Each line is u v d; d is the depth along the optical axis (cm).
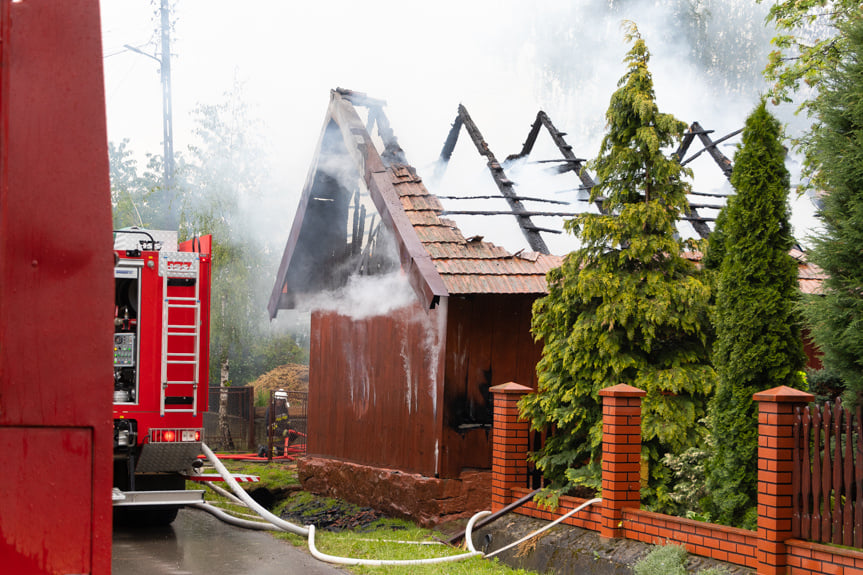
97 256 193
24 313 188
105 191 195
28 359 188
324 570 848
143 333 1001
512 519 915
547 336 997
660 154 898
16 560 184
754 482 700
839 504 571
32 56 193
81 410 190
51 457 188
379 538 1035
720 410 729
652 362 904
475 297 1158
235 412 2383
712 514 746
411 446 1204
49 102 193
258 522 1124
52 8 195
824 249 632
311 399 1580
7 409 185
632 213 889
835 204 645
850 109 639
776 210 712
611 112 923
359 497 1312
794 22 1187
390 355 1288
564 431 941
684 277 912
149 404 999
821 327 634
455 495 1116
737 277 718
